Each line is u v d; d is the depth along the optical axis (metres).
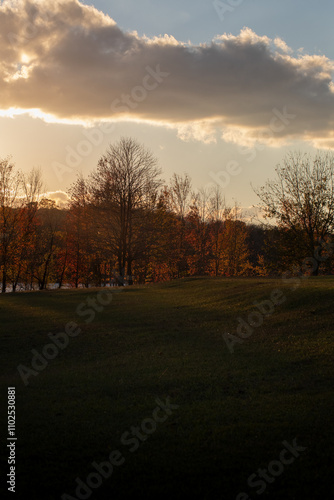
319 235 39.00
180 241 53.97
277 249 39.91
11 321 20.25
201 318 18.94
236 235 59.44
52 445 7.25
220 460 6.59
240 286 25.33
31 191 50.91
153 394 9.85
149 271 59.91
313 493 5.68
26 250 49.62
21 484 6.08
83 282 57.78
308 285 21.19
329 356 11.64
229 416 8.25
